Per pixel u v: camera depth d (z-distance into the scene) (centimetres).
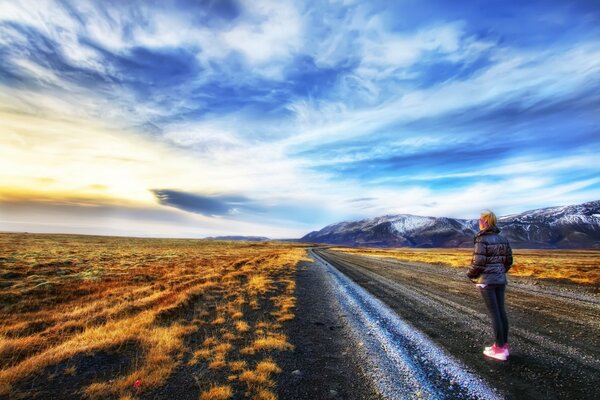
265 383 499
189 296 1159
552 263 3594
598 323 799
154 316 890
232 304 1102
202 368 562
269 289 1445
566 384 461
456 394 448
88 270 2097
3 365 593
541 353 592
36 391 474
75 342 677
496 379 488
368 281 1819
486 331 755
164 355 602
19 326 873
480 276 602
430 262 3622
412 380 500
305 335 769
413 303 1138
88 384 497
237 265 2628
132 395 463
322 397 455
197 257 3609
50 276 1794
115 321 878
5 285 1483
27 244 4988
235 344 696
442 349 637
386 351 641
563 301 1103
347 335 768
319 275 2136
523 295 1236
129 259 3044
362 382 502
